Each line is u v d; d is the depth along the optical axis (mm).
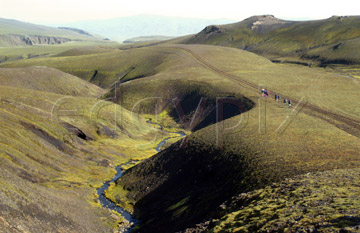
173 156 69750
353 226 20250
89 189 71875
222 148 59625
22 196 45844
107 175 82125
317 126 64562
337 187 30000
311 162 43062
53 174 73125
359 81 129375
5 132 76000
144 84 171125
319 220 22953
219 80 147750
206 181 55188
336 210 23781
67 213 52094
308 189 31281
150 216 54938
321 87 117562
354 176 33000
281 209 27875
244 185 43031
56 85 188750
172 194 59156
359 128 65062
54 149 84188
